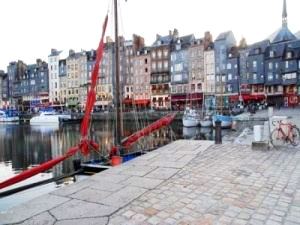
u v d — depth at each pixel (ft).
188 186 18.26
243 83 199.72
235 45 214.07
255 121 101.50
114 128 98.37
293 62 186.19
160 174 21.22
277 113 115.34
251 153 28.14
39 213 14.69
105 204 15.62
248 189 17.40
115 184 19.15
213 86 205.36
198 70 210.59
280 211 14.08
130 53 234.99
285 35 223.92
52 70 281.13
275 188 17.48
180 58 216.54
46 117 194.18
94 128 154.71
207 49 208.03
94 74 35.55
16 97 311.06
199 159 25.93
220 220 13.24
